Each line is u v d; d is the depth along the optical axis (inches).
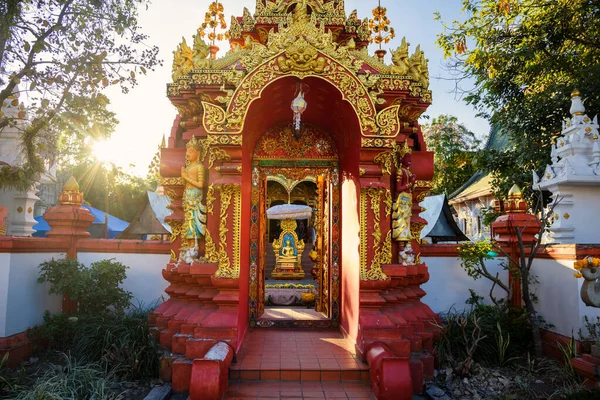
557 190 332.8
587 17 458.6
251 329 286.4
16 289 258.2
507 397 207.8
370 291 224.2
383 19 314.8
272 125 289.4
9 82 262.2
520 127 493.0
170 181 261.4
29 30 265.7
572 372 224.1
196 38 234.5
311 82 225.3
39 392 184.7
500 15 495.2
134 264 332.2
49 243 295.7
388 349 203.8
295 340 257.1
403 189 246.7
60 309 307.1
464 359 254.7
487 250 293.9
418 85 243.3
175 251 267.0
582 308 246.2
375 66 234.1
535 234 320.5
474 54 509.7
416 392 211.6
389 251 233.5
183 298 251.3
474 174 956.6
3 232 292.7
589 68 440.1
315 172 318.0
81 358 240.4
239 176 224.5
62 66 266.5
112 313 299.9
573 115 345.1
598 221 327.6
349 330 252.4
